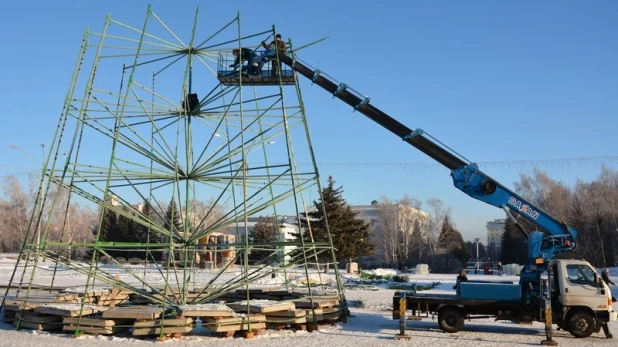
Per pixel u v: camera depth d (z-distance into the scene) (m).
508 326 20.00
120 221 69.31
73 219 86.19
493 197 19.31
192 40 18.91
